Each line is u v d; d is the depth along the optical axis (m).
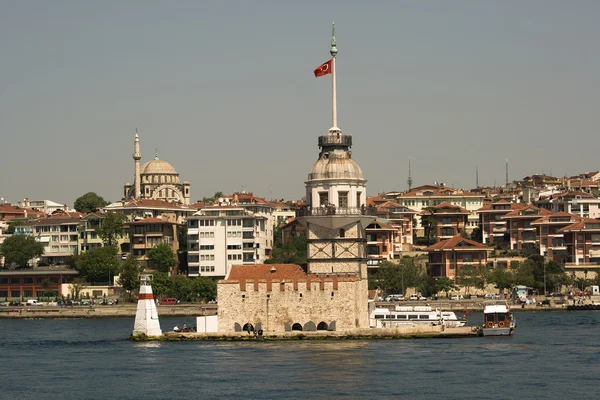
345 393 128.25
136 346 177.50
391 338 180.62
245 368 147.00
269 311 177.38
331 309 176.50
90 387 136.25
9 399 129.62
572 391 129.12
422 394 127.44
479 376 139.75
